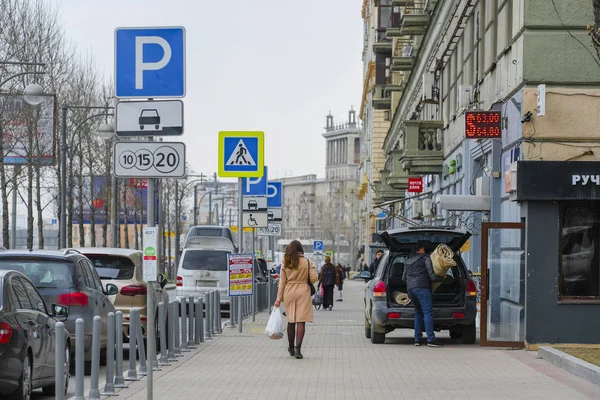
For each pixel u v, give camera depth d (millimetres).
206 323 25688
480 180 27625
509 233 21594
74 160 69875
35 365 14078
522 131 22672
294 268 20344
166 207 94875
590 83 22609
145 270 12602
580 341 20688
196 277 38219
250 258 27922
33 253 18094
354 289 82938
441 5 40781
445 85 41469
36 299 15109
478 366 18328
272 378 16781
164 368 18438
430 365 18625
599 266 20922
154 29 13062
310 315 20359
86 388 16469
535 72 22672
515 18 23984
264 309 44281
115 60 13055
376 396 14484
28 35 50500
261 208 34375
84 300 17938
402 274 24172
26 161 48969
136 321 16984
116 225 62438
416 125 41656
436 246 23500
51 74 52156
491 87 28406
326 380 16453
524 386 15422
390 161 70938
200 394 14789
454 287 23422
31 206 53812
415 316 22812
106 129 46406
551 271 20703
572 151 22422
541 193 20406
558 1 22719
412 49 57375
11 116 47625
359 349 22172
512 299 21594
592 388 15125
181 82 13016
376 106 85500
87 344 17891
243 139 28422
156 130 12930
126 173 12852
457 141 36750
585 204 20906
